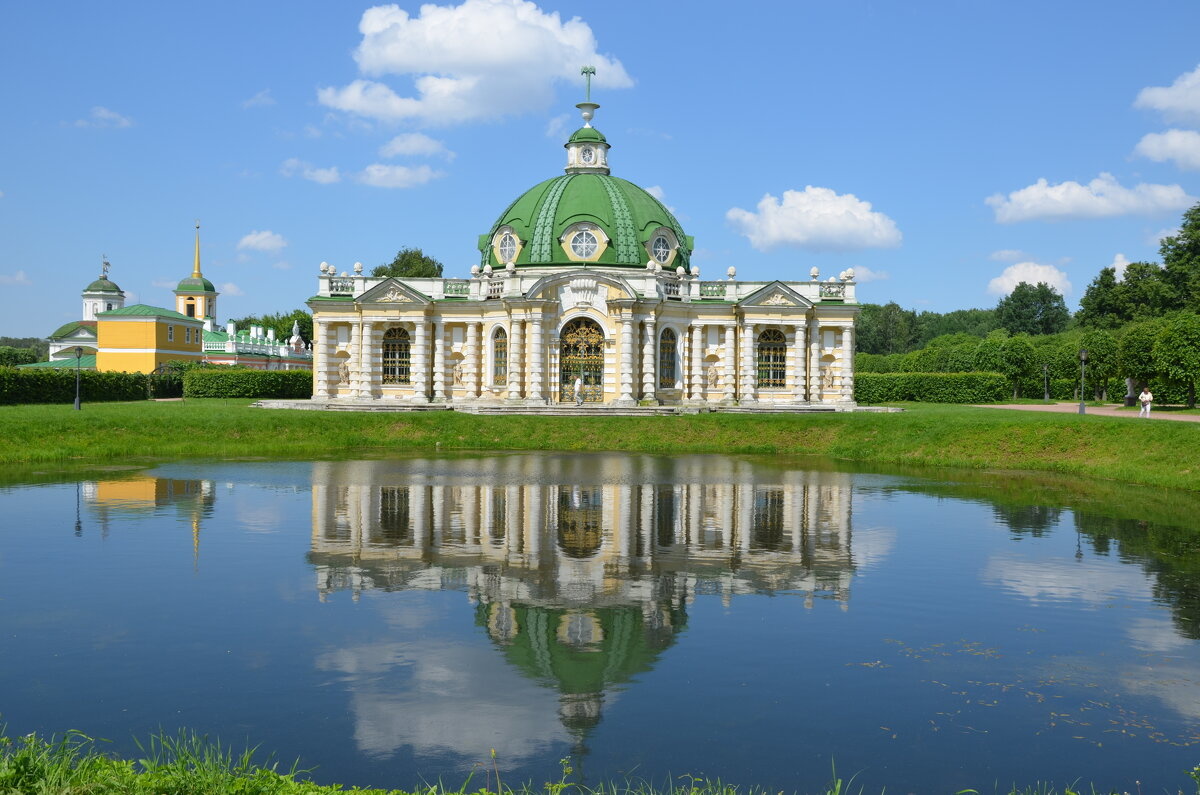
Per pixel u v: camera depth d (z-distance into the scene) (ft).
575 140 279.28
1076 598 79.41
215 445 183.52
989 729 53.83
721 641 67.87
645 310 249.14
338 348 264.11
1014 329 606.14
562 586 81.76
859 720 54.75
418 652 64.85
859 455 185.78
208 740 51.24
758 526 109.50
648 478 150.30
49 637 67.41
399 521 109.70
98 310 526.98
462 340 261.24
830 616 73.92
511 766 48.52
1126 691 59.47
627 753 50.19
